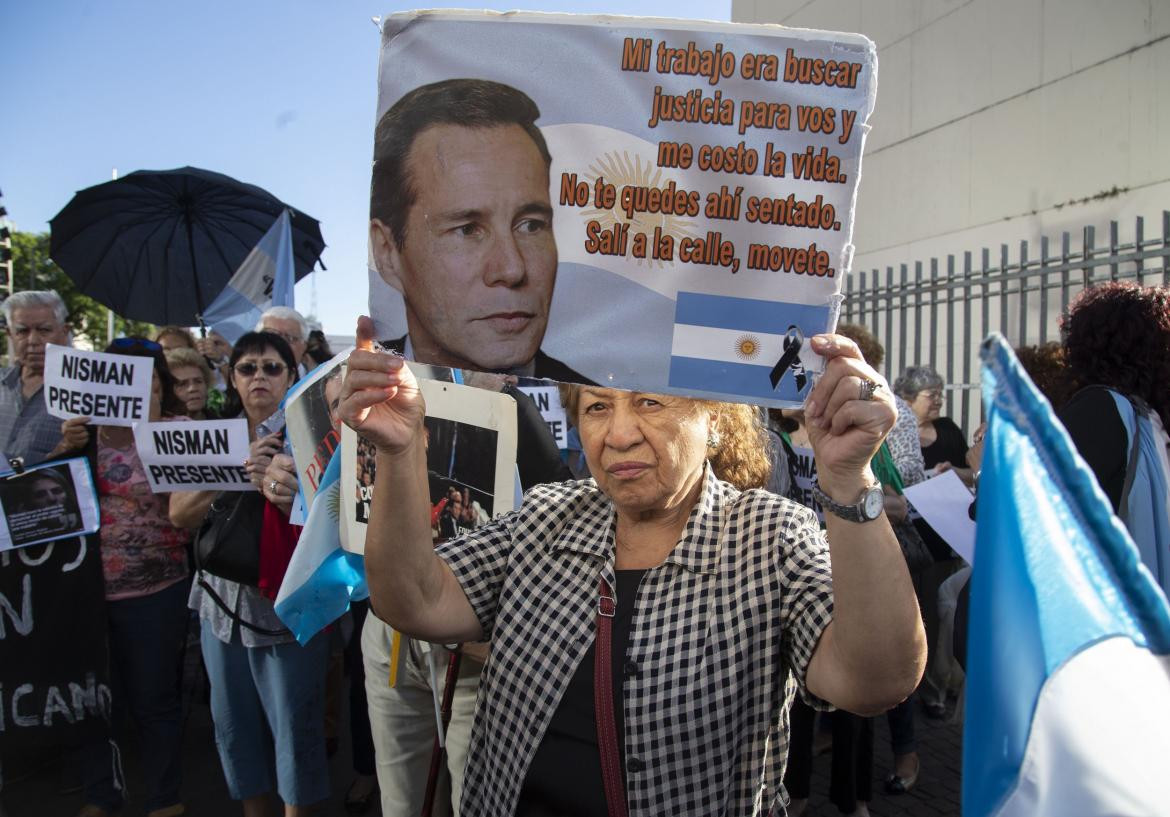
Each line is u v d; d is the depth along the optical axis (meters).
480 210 1.45
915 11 8.48
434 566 1.57
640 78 1.42
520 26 1.43
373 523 1.52
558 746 1.49
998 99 7.47
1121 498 2.16
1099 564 0.85
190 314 7.00
